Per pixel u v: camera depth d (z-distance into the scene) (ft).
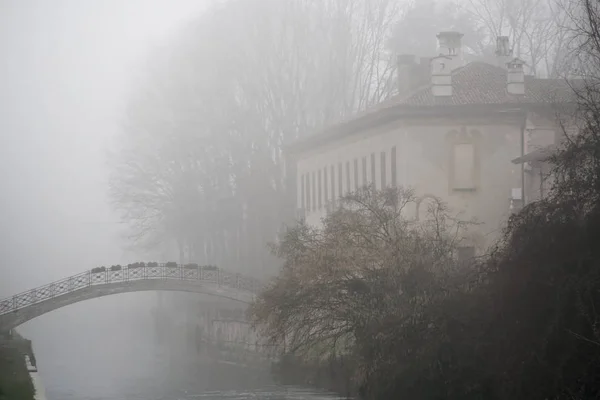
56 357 317.83
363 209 180.34
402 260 162.91
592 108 138.21
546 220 128.26
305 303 172.24
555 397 117.29
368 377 151.23
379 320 155.74
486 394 129.29
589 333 116.16
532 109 234.17
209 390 221.87
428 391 138.62
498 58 270.87
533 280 125.70
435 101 237.86
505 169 236.63
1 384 172.04
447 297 145.79
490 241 229.45
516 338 125.80
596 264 118.42
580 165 127.44
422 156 236.63
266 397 192.65
